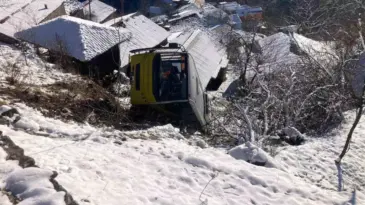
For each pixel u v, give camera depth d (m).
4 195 5.28
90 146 7.71
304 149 9.96
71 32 21.16
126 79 20.05
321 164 9.16
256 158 8.27
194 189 6.74
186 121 12.77
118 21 28.95
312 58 14.30
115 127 11.11
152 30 31.58
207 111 14.98
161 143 8.64
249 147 8.47
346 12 28.19
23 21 28.41
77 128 9.02
